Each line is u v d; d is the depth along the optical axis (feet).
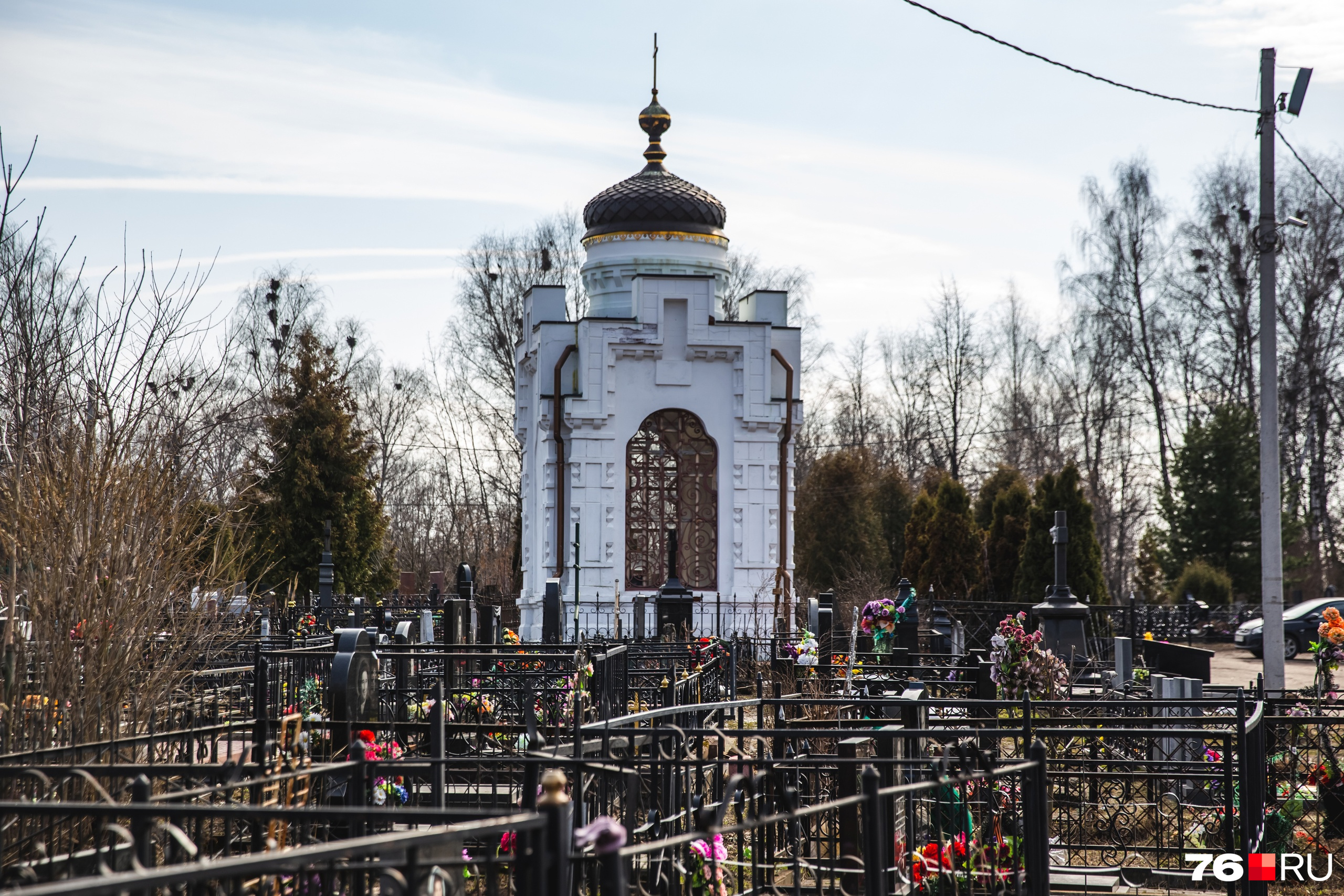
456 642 53.47
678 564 81.20
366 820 18.74
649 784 27.43
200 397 48.01
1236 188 147.95
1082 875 29.53
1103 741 39.60
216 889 17.69
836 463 128.57
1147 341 150.41
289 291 149.69
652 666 52.39
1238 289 143.84
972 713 41.65
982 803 26.35
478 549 163.63
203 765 18.70
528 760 19.67
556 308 87.61
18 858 19.99
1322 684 41.19
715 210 87.97
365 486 115.75
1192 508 138.10
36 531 26.27
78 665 25.96
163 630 30.35
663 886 21.68
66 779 22.68
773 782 26.45
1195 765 30.37
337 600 86.17
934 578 112.16
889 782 23.41
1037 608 61.77
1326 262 142.31
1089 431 166.81
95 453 27.68
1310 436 151.64
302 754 24.64
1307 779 34.22
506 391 157.17
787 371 83.05
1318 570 151.74
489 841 14.35
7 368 29.71
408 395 179.52
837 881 24.86
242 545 41.06
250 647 42.29
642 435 81.71
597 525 79.56
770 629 79.56
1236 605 125.39
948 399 182.50
